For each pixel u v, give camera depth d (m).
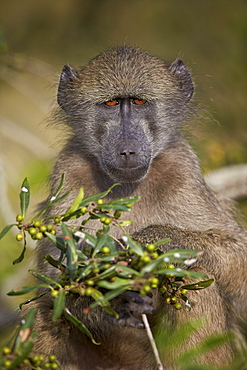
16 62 16.23
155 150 11.38
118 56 11.60
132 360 10.80
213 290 10.40
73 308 10.01
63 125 12.70
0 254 14.34
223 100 16.66
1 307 13.67
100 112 11.30
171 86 11.64
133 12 23.66
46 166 15.92
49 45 23.33
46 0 23.94
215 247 10.48
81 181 11.34
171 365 10.18
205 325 10.27
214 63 18.97
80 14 23.69
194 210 11.22
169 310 10.16
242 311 11.56
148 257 7.04
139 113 11.25
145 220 11.15
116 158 10.72
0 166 14.73
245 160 15.94
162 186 11.25
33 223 7.57
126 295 8.39
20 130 16.50
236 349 11.22
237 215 13.61
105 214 7.64
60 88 12.28
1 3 23.95
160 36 22.75
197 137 13.13
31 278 12.47
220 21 21.44
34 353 7.18
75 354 10.59
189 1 22.64
